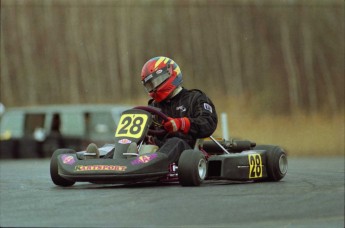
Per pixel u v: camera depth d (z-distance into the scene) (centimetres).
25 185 3334
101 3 14662
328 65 13925
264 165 3291
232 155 3127
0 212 2302
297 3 14238
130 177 2875
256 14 14650
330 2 13962
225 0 14662
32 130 7675
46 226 2011
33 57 15050
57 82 14725
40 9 15125
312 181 3291
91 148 3058
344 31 13975
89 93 14450
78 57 14750
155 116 3228
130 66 14238
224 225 2031
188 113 3234
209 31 14662
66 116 7569
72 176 2950
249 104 10800
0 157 7644
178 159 3045
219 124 9525
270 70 14175
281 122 9175
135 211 2275
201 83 14338
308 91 13525
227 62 14550
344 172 4078
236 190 2812
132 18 14575
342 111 9712
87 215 2206
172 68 3256
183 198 2559
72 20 14925
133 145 2975
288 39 14325
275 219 2120
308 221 2091
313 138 8575
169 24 14588
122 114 3106
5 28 15112
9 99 14675
